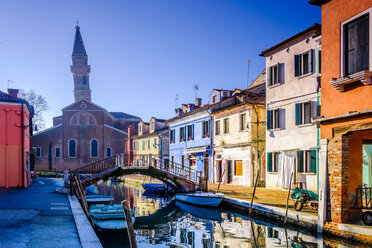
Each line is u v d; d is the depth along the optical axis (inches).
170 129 1438.2
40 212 426.3
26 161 806.5
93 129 2145.7
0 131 729.6
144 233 488.1
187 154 1256.8
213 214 634.2
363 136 397.7
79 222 366.9
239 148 943.0
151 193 1020.5
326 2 398.3
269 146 805.2
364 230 334.6
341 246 359.6
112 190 1157.7
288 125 745.6
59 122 2481.5
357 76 336.8
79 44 2642.7
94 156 2127.2
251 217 544.4
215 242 415.8
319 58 635.5
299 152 690.8
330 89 388.5
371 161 499.2
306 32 683.4
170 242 429.4
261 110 917.8
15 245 279.1
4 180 730.8
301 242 390.3
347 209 371.2
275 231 458.3
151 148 1662.2
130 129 2020.2
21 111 741.3
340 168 369.1
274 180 786.8
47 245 280.8
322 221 390.0
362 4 346.9
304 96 701.9
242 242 410.0
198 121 1181.1
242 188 845.2
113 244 422.3
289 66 748.0
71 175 651.5
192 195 722.2
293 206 525.3
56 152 2098.9
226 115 1016.9
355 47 357.7
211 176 1082.7
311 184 659.4
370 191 384.2
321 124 401.4
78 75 2603.3
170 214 658.2
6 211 429.7
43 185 862.5
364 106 343.6
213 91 1156.5
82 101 2151.8
